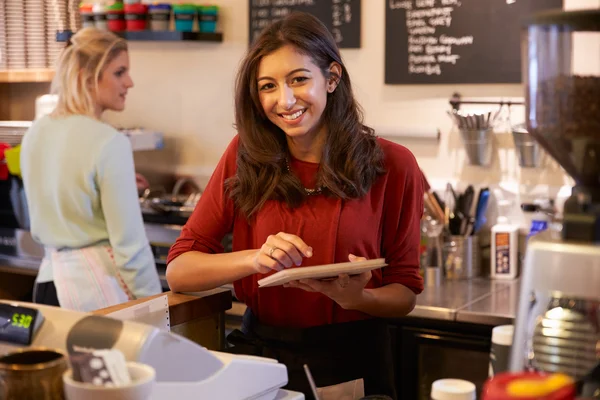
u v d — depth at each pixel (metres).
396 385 2.66
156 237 3.24
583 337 0.99
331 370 1.74
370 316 1.80
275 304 1.80
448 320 2.57
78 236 2.46
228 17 3.58
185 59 3.72
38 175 2.48
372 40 3.23
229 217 1.90
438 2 3.06
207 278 1.77
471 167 3.09
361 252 1.80
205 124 3.71
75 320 1.12
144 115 3.85
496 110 3.02
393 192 1.83
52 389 0.97
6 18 3.82
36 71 3.84
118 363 0.97
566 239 0.97
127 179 2.45
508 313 2.50
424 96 3.15
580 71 0.97
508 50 2.96
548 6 2.86
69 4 3.90
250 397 1.24
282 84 1.68
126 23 3.64
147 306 1.46
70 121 2.44
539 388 0.86
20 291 3.74
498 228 3.01
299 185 1.78
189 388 1.12
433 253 2.97
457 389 1.08
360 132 1.80
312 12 3.33
